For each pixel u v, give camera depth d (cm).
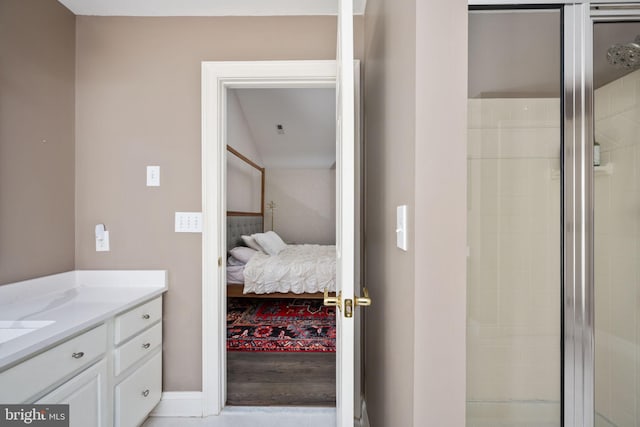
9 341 89
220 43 166
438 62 69
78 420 108
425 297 70
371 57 141
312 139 465
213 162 164
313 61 163
